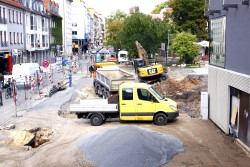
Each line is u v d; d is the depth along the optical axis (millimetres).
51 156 14641
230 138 16641
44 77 43906
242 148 15023
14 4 51531
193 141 16234
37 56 66000
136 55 59500
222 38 17828
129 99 19422
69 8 106375
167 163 13414
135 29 59312
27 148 16016
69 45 106750
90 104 19531
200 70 48750
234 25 15898
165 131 17891
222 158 14047
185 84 33906
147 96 19406
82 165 13438
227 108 16891
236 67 15711
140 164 12922
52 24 78312
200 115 22516
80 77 46094
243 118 15125
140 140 13953
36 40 63562
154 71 38812
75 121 20734
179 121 20219
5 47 48031
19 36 55188
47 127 19516
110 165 12984
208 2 20906
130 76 28938
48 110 23609
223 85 17391
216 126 18938
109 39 87938
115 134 14617
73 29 123125
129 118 19547
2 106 25531
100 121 19625
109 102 20000
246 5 14281
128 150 13414
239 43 15250
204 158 14031
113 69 31531
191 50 56781
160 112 19344
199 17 69938
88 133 17328
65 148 15484
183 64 56844
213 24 19625
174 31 67812
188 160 13789
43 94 30125
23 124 19906
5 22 47938
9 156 14945
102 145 14258
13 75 34250
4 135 17578
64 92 31656
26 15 58656
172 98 28672
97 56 62250
